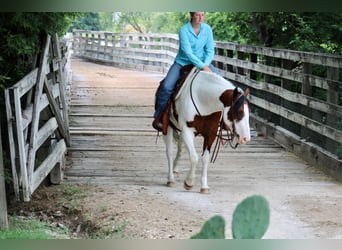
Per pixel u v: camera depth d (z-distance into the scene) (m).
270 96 9.90
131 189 6.72
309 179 7.47
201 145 9.38
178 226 5.35
